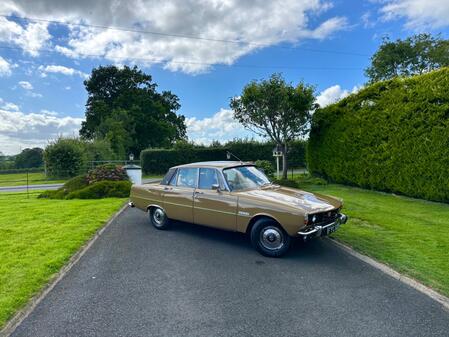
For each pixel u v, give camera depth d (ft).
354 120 39.14
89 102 152.66
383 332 9.14
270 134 49.03
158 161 92.58
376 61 102.63
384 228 19.95
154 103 154.40
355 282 12.58
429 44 97.45
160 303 11.11
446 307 10.48
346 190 38.47
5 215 26.45
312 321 9.78
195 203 18.71
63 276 13.60
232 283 12.70
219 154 94.07
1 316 10.21
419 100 29.66
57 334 9.34
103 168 46.06
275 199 15.72
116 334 9.28
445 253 15.24
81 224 22.79
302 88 46.06
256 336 9.05
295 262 14.92
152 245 18.04
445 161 27.02
